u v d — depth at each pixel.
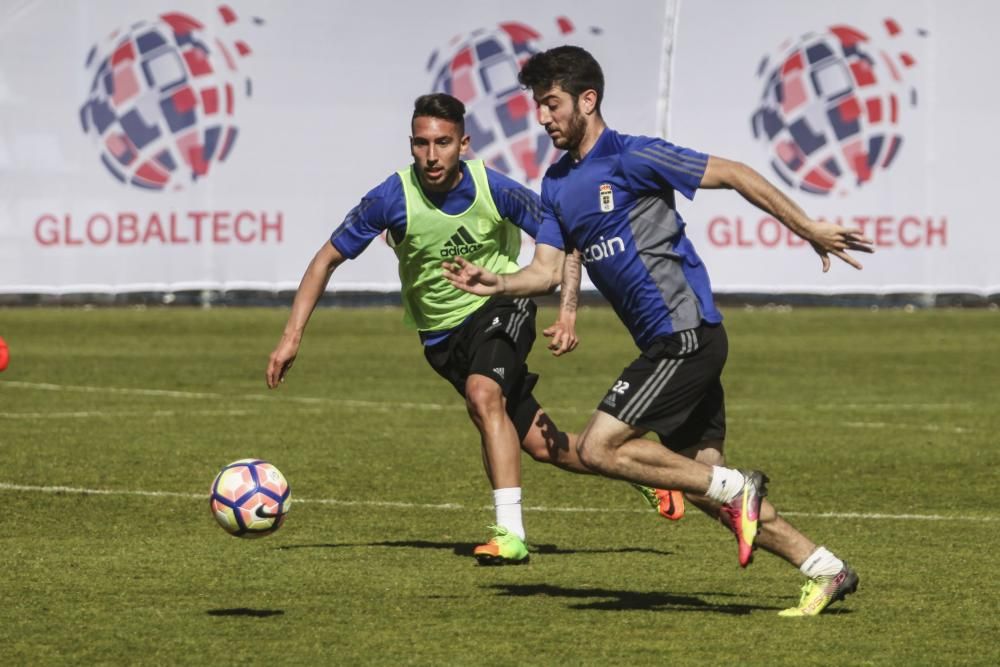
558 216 22.81
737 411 52.50
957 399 56.16
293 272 90.19
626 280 22.38
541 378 63.59
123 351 72.94
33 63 88.31
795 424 48.91
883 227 90.56
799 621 21.95
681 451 23.56
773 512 22.23
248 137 89.62
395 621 21.86
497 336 28.45
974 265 90.81
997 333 83.25
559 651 20.05
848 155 90.44
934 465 40.09
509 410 28.95
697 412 23.38
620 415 21.84
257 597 23.56
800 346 76.81
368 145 89.88
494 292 22.94
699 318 22.23
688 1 90.00
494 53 89.44
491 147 89.50
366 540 29.23
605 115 90.25
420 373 64.44
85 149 88.69
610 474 21.91
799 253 89.62
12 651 19.89
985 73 90.44
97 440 43.81
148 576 25.22
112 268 89.25
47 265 88.75
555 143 22.56
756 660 19.58
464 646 20.30
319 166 89.94
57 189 88.69
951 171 90.50
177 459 40.12
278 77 89.50
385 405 53.38
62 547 27.95
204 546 28.22
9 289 88.44
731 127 90.50
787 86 90.50
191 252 89.62
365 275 89.81
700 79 90.25
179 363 67.75
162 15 89.31
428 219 28.06
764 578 25.61
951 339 80.25
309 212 89.94
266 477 23.03
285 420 48.97
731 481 21.55
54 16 88.38
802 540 22.31
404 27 89.62
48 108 88.38
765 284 89.62
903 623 21.83
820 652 20.05
